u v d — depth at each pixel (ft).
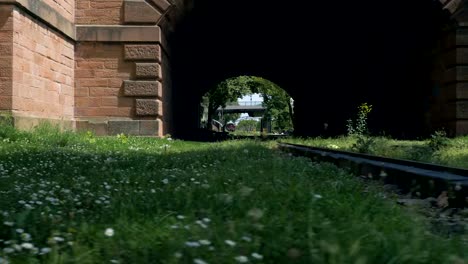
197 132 143.74
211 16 104.94
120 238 13.00
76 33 73.46
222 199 17.28
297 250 11.36
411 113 95.71
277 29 121.39
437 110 83.76
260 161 35.86
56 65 66.80
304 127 156.76
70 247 12.47
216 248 11.50
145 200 18.20
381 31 105.50
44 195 19.77
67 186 22.82
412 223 14.78
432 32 84.38
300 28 120.16
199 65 140.56
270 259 11.35
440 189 22.08
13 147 44.34
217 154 42.45
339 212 15.96
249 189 17.75
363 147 54.39
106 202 17.98
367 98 119.65
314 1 104.06
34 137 52.42
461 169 24.70
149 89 73.97
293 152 53.57
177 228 13.28
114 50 74.08
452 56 77.61
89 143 57.52
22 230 13.58
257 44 131.64
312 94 151.02
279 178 23.82
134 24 73.87
